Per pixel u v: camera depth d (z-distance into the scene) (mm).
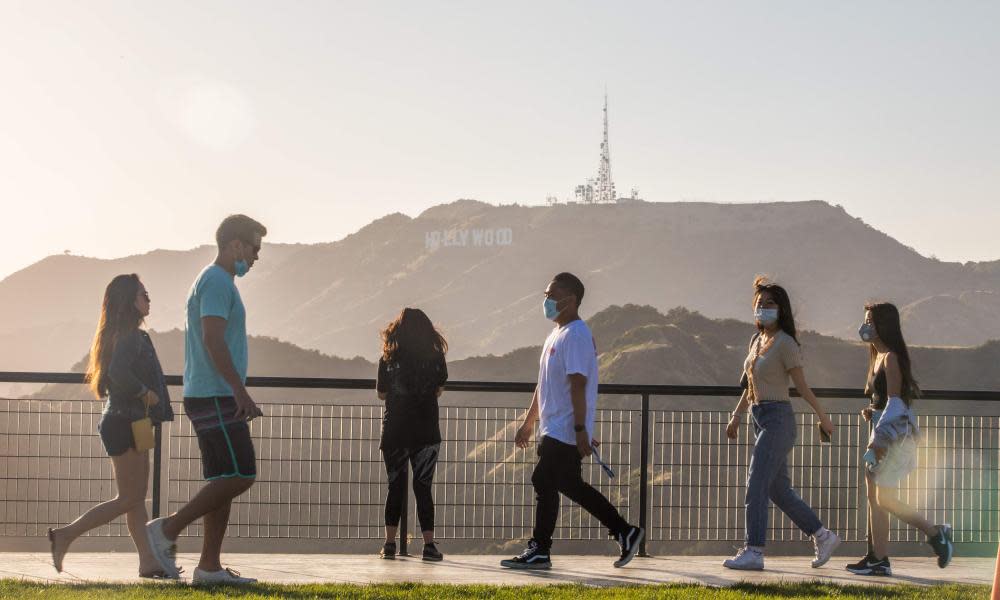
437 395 8469
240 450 6715
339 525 9148
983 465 9570
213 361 6625
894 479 7891
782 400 8070
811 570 8164
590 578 7477
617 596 6480
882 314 8023
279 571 7629
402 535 8797
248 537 9141
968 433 9594
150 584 6707
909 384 8031
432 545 8352
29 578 7012
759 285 8211
